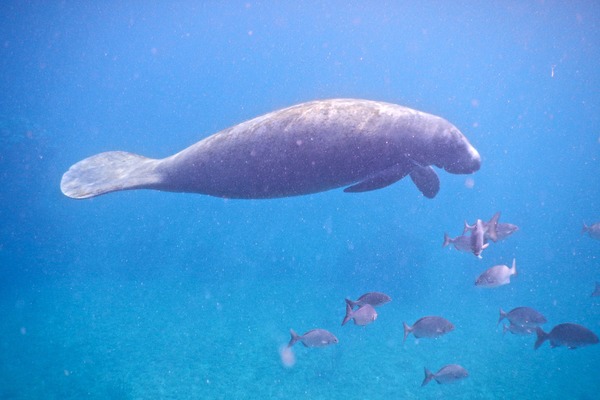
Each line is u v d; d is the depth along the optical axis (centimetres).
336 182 447
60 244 2867
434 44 7919
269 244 3228
